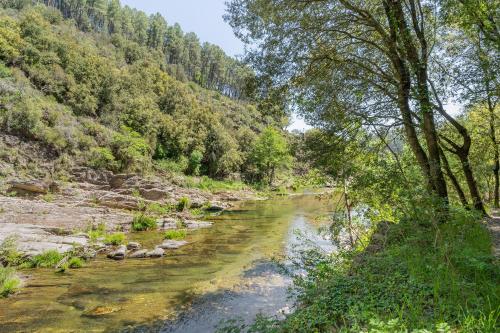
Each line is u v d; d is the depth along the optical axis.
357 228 10.33
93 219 20.42
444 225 6.58
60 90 42.47
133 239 18.27
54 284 11.30
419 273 5.10
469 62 11.05
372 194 8.34
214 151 57.28
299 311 5.35
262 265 13.64
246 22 10.74
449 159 16.69
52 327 8.24
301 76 10.90
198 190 41.09
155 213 25.28
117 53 83.00
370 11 10.96
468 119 17.22
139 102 51.03
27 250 13.82
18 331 8.01
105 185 30.20
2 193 23.27
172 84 71.62
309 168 10.89
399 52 9.88
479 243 6.65
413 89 9.13
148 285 11.38
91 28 99.56
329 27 10.67
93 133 36.38
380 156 9.24
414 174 7.30
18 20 50.81
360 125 9.57
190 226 22.47
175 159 50.69
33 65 42.38
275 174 67.00
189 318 8.77
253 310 9.18
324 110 10.27
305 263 8.06
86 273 12.57
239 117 86.25
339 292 5.34
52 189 25.89
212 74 131.88
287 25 10.46
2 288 10.38
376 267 6.12
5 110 29.84
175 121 55.34
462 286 4.36
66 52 47.62
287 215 28.31
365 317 3.94
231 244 17.64
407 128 9.80
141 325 8.40
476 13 8.78
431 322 3.64
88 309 9.35
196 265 13.81
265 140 60.72
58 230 17.41
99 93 47.69
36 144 30.02
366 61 11.60
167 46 124.50
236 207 34.41
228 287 11.13
